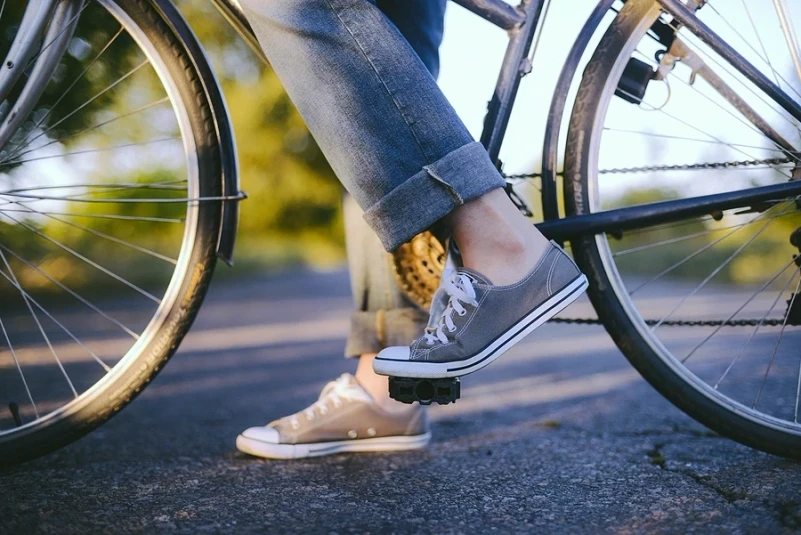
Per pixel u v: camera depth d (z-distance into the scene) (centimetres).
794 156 127
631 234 140
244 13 116
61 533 101
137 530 102
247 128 1573
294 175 1688
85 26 138
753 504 109
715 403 130
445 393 113
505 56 127
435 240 128
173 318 131
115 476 131
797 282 129
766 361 255
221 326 474
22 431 130
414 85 111
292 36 110
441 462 140
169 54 127
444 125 111
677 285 614
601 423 174
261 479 129
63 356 312
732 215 133
